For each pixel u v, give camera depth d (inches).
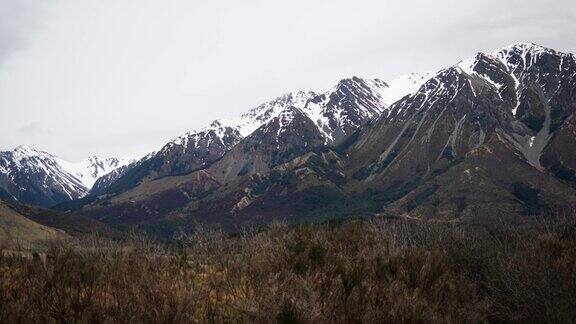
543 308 330.0
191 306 273.9
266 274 355.9
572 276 355.6
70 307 260.2
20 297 265.1
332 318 277.1
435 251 407.2
